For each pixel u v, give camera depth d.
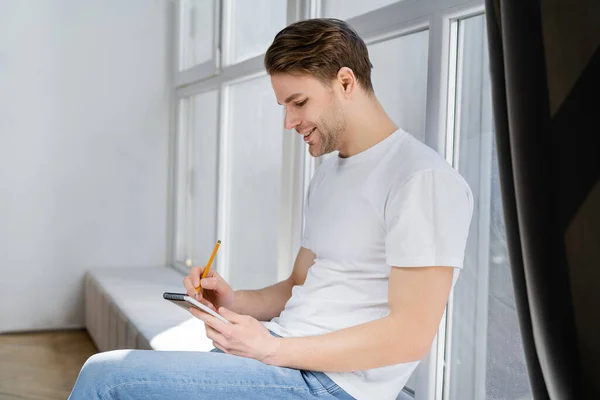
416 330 1.28
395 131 1.47
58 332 4.11
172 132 4.29
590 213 1.12
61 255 4.13
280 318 1.58
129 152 4.23
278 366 1.36
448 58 1.73
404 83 1.93
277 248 2.92
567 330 1.14
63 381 3.25
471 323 1.72
